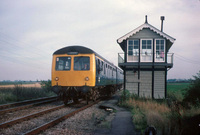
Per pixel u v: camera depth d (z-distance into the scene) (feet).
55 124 22.13
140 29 51.78
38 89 63.31
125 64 50.65
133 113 30.37
